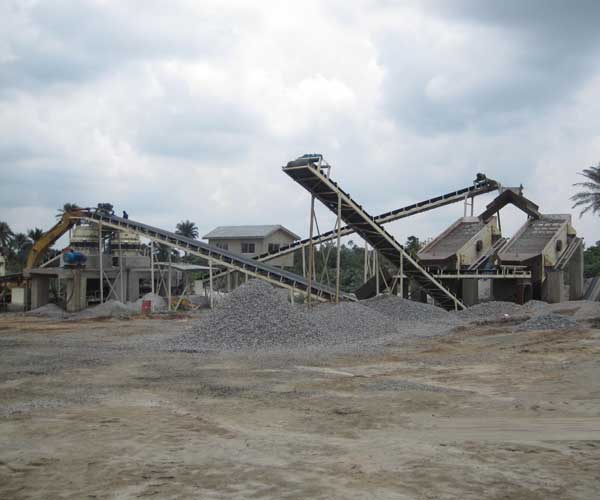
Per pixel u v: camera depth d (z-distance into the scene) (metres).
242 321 32.06
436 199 68.56
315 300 52.31
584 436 12.06
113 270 64.19
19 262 104.00
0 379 20.05
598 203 58.50
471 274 61.69
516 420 13.85
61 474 9.47
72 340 33.62
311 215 45.94
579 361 22.44
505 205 70.00
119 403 15.97
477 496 8.36
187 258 107.31
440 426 13.30
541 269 61.38
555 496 8.40
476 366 22.78
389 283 63.34
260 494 8.42
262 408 15.42
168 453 10.72
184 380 20.05
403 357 26.03
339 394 17.38
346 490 8.55
